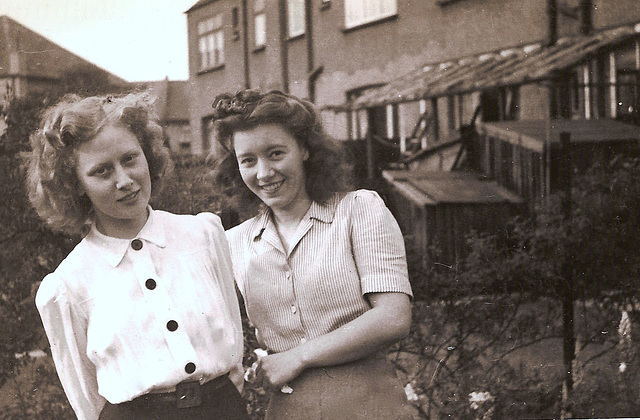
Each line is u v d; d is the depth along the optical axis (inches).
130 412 82.7
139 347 82.8
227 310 88.0
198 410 83.3
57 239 121.1
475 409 129.1
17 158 119.0
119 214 84.1
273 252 90.7
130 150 84.4
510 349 130.6
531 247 131.6
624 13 134.9
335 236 89.1
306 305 89.2
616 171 136.5
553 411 132.0
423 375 127.9
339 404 88.9
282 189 90.5
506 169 131.6
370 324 87.2
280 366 89.2
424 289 128.4
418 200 127.3
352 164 125.8
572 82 133.2
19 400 124.5
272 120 90.7
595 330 134.0
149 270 84.5
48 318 83.7
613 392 133.0
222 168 95.3
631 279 135.0
